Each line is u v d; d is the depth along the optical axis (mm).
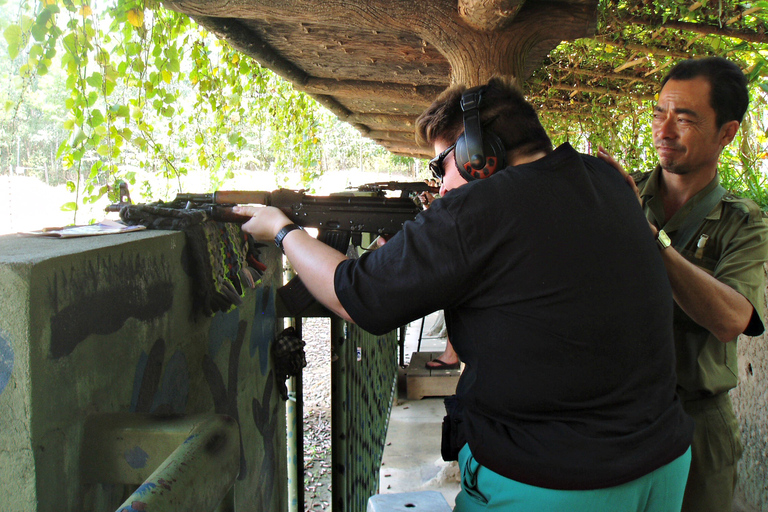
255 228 1533
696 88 1726
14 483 952
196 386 1635
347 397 2299
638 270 1166
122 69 2943
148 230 1521
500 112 1251
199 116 4191
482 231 1108
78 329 1063
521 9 2672
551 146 1316
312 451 4500
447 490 3227
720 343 1809
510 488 1134
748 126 3986
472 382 1213
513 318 1110
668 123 1771
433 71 4551
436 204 1170
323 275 1283
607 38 3980
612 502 1082
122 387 1229
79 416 1069
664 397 1186
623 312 1119
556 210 1122
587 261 1106
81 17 2742
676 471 1171
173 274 1473
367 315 1151
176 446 1045
